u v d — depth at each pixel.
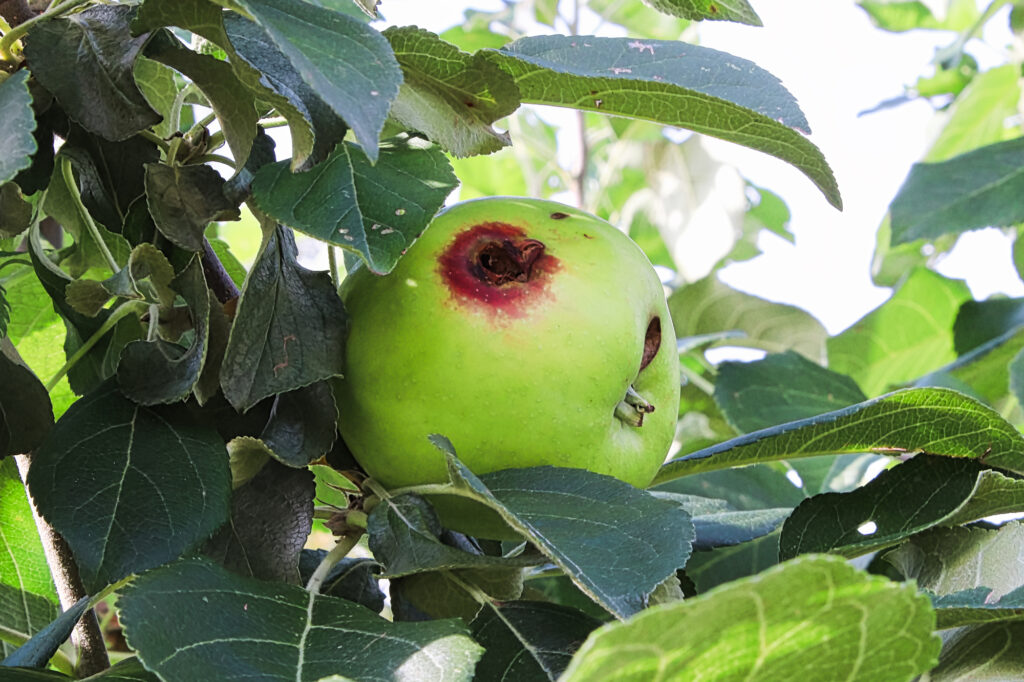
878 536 0.52
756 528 0.56
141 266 0.47
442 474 0.48
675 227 1.13
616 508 0.45
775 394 0.76
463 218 0.49
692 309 0.94
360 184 0.46
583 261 0.48
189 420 0.47
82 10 0.49
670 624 0.38
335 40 0.44
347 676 0.43
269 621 0.44
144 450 0.46
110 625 0.65
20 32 0.48
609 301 0.48
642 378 0.50
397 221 0.45
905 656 0.41
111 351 0.52
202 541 0.45
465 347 0.47
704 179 1.13
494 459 0.48
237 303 0.48
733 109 0.49
